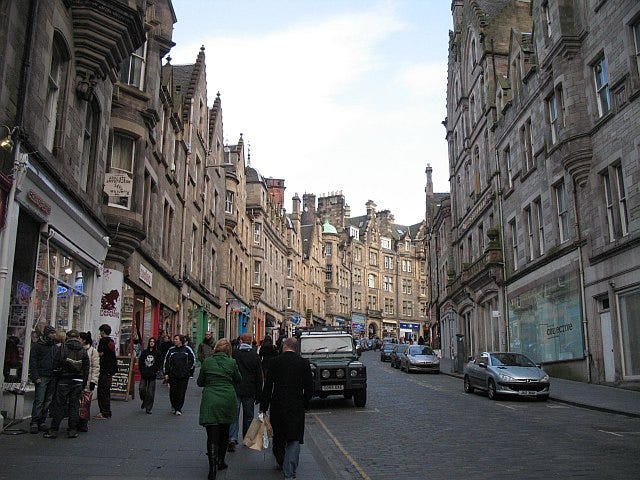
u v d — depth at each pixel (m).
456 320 41.94
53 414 9.71
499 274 30.94
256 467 8.39
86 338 11.37
